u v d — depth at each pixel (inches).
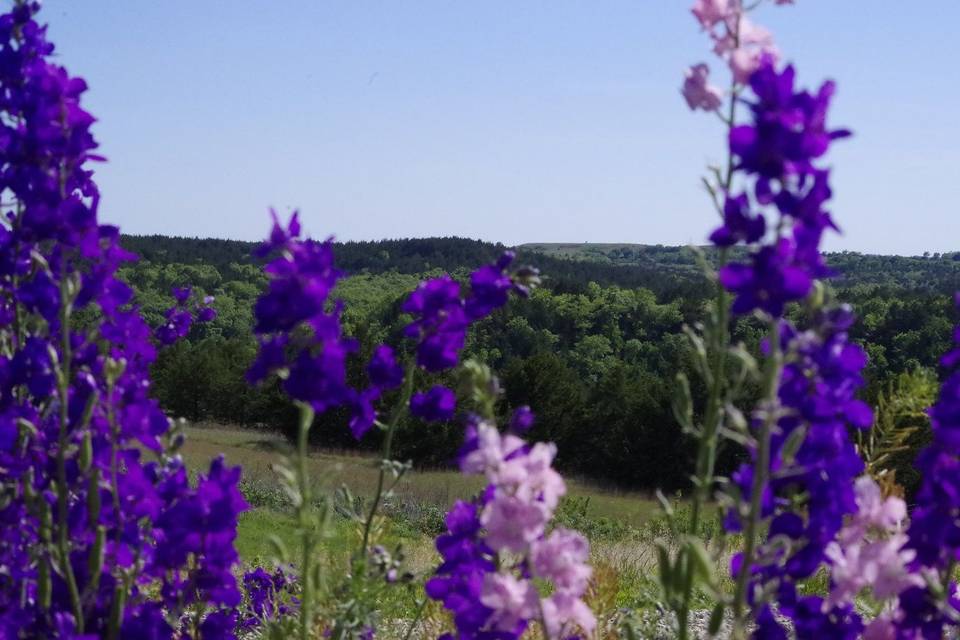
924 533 98.7
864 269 5344.5
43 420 111.7
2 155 114.0
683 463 1631.4
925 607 96.5
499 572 106.7
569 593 93.3
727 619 244.2
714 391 94.6
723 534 98.9
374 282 4603.8
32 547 108.5
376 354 131.3
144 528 120.2
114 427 107.1
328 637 134.6
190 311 193.3
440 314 133.0
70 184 119.2
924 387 138.0
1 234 114.0
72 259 116.3
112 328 117.3
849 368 92.1
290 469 104.4
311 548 107.8
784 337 94.0
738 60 96.1
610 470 1732.3
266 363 103.7
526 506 88.9
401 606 187.0
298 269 103.3
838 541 100.8
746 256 102.4
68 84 113.0
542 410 1764.3
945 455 99.7
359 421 131.2
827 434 96.0
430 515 820.6
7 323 119.0
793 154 85.2
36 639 106.4
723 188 92.2
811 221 87.2
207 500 114.3
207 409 2160.4
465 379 102.0
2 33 118.5
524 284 134.4
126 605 112.7
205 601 118.3
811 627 99.5
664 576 96.4
